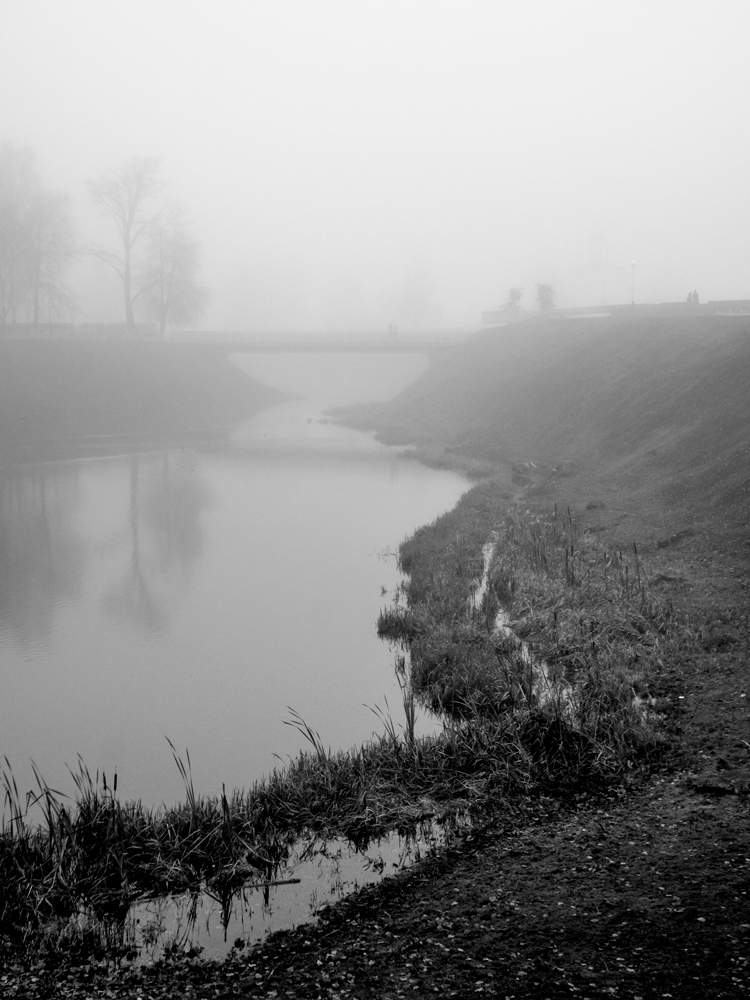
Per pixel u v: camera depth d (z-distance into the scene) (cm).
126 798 1155
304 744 1321
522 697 1293
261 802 1034
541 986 662
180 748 1331
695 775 1018
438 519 2917
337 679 1600
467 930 762
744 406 2966
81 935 812
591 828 931
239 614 2055
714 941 690
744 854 821
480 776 1085
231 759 1284
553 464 3881
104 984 737
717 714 1177
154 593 2261
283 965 745
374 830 986
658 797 981
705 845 852
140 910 854
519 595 1861
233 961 759
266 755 1291
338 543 2828
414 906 818
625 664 1408
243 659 1734
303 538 2914
